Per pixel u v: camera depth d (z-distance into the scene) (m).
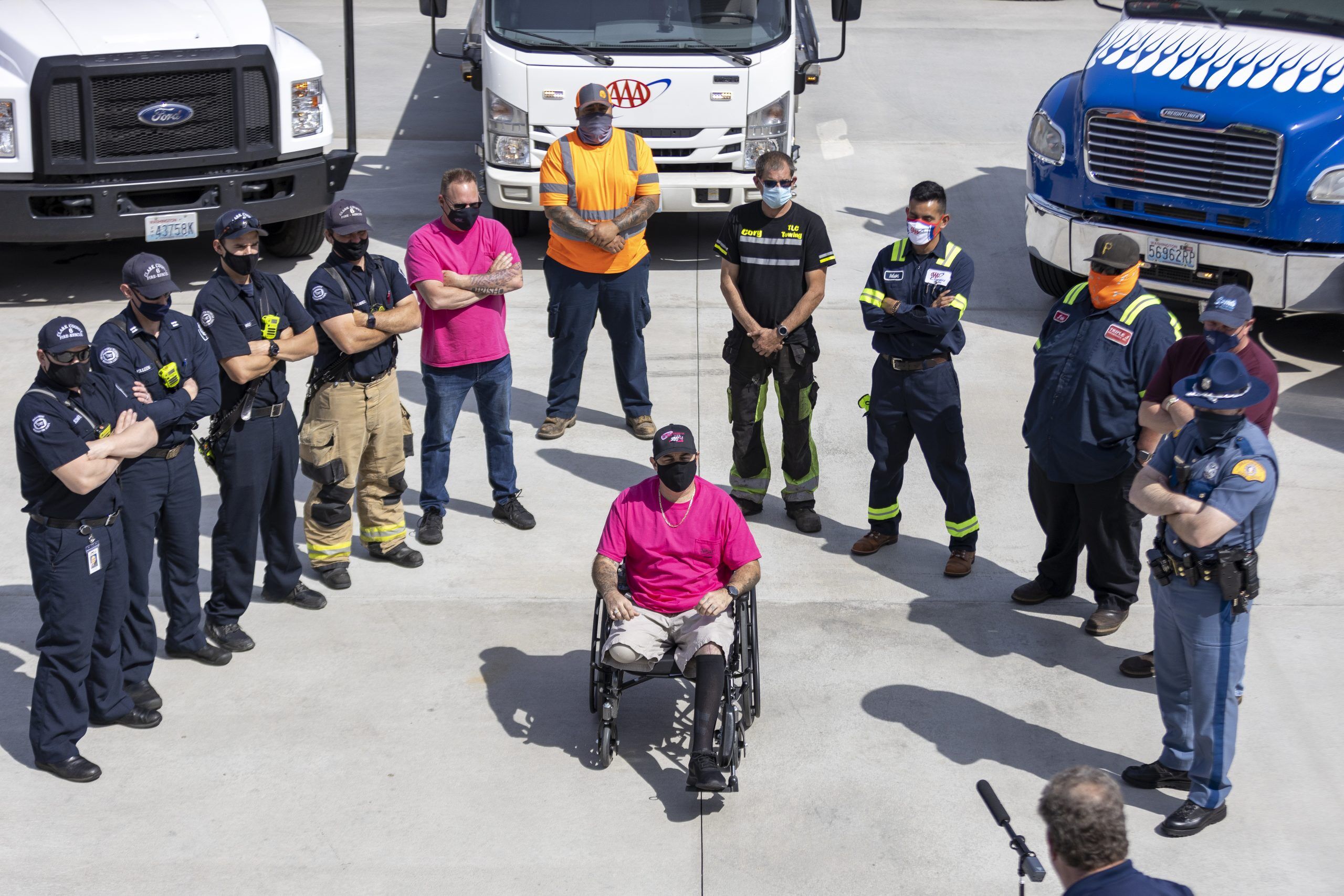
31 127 10.30
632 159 8.41
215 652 6.36
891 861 5.13
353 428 6.80
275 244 12.16
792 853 5.17
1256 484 4.85
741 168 11.49
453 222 7.21
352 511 7.93
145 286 5.46
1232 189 9.35
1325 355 10.04
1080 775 3.48
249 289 6.09
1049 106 10.52
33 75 10.19
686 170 11.51
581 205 8.35
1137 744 5.82
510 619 6.82
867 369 9.91
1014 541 7.63
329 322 6.52
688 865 5.10
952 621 6.82
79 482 5.12
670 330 10.59
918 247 6.83
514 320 10.87
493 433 7.63
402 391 9.55
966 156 14.91
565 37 11.29
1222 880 5.01
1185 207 9.59
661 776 5.64
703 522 5.58
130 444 5.32
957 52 19.27
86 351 5.12
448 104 16.89
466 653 6.51
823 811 5.41
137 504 5.75
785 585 7.16
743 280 7.38
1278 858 5.12
